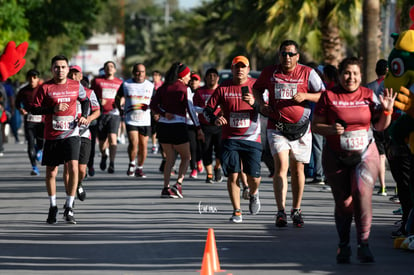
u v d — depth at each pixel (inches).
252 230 772.6
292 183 794.2
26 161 1593.3
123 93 1273.4
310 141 782.5
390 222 821.2
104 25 3973.9
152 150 1792.6
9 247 685.3
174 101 1017.5
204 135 1182.3
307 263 618.2
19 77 3002.0
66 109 805.2
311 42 2226.9
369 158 617.0
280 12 2142.0
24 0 2583.7
